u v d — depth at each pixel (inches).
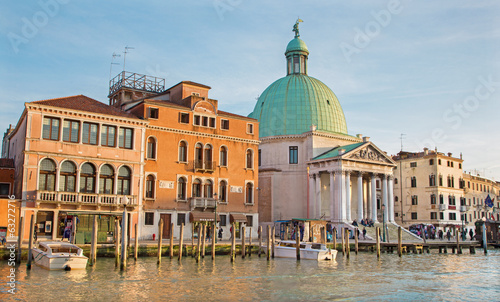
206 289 1010.7
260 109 2829.7
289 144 2620.6
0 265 1195.9
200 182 1902.1
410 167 3176.7
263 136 2711.6
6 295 899.4
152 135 1792.6
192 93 2046.0
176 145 1849.2
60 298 892.6
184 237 1825.8
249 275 1201.4
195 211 1857.8
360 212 2426.2
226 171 1972.2
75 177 1603.1
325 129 2706.7
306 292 1007.0
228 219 1956.2
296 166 2596.0
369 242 2011.6
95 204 1601.9
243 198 2007.9
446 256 1947.6
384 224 2229.3
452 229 3065.9
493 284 1163.9
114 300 891.4
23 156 1529.3
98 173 1640.0
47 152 1549.0
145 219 1747.0
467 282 1192.8
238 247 1670.8
